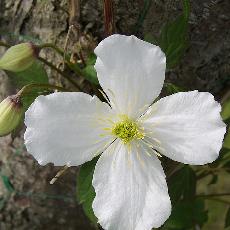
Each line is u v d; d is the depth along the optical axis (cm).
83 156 8
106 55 7
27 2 10
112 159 8
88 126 8
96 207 8
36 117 8
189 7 9
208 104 8
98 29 10
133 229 8
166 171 10
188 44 10
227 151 10
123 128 8
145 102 8
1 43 10
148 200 8
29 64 9
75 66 10
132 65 8
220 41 10
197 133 8
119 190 8
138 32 10
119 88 8
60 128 8
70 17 9
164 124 8
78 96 8
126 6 10
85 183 9
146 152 8
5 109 8
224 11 10
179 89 9
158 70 8
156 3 10
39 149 8
